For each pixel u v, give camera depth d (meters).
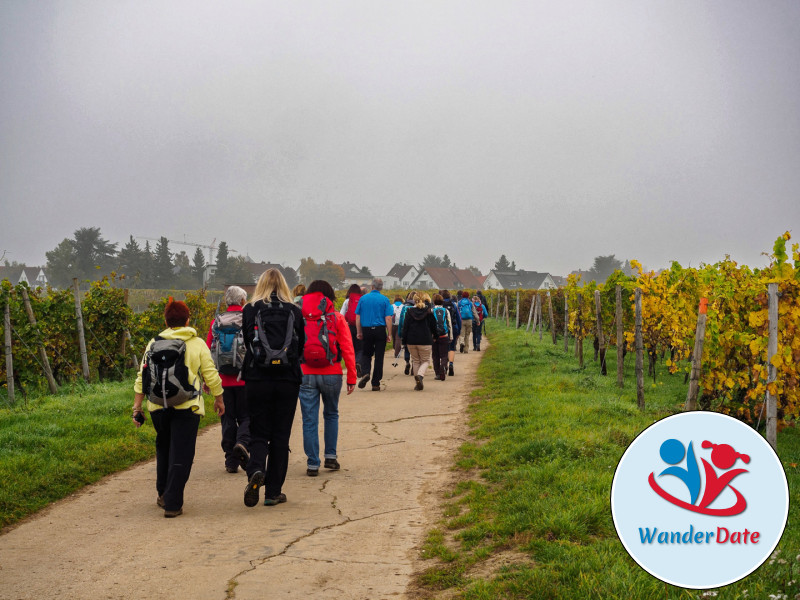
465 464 7.90
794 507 5.88
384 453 8.94
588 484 6.27
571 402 11.08
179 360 6.38
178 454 6.43
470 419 10.99
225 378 8.05
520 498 6.09
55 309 15.23
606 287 18.34
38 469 7.52
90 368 16.34
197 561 5.20
